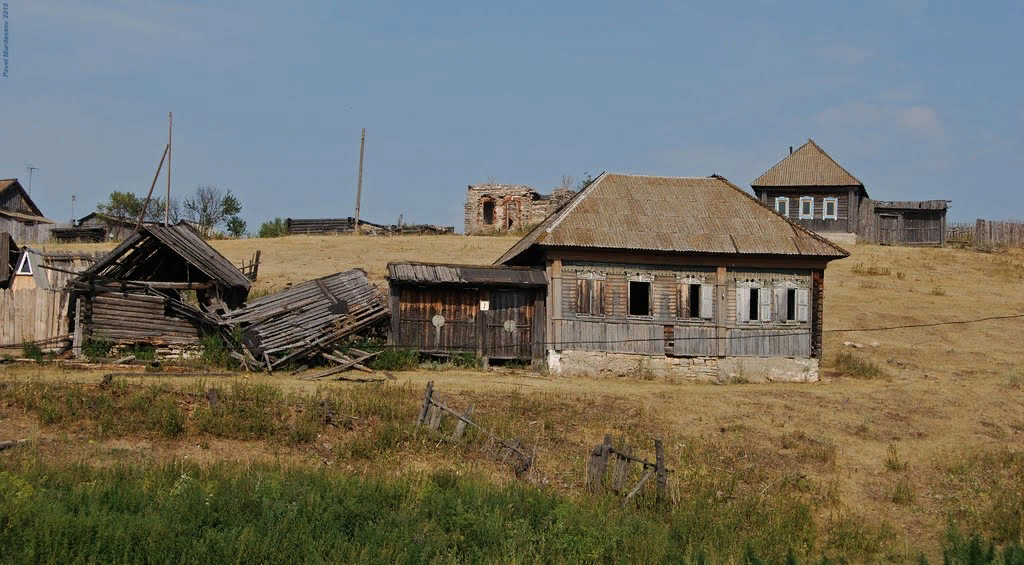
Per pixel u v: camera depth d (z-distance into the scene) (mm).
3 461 17062
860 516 21203
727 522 18922
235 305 32500
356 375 28250
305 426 21422
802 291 33656
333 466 19781
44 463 17266
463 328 31234
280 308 30172
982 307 45219
